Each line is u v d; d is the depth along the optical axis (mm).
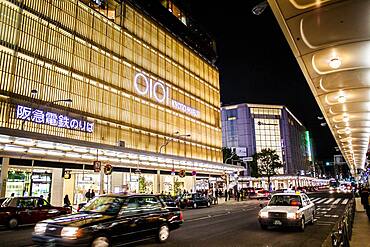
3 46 26047
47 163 27047
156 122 44375
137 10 43500
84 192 32969
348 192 65625
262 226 14766
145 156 34688
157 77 46031
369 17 6863
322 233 13477
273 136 102000
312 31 7547
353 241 10102
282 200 15484
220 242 11281
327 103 14125
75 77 32125
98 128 34188
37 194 26781
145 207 10844
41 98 28281
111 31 38094
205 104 59688
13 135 21359
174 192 45750
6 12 26609
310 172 131125
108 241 8945
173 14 51656
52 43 30078
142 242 11234
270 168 75125
